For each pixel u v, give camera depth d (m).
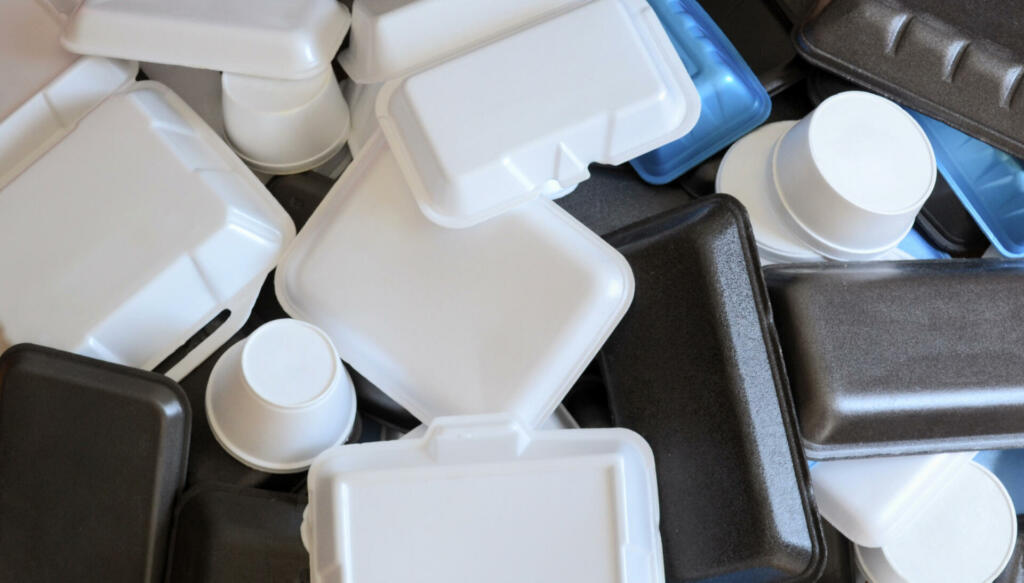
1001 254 1.51
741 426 1.20
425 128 1.22
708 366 1.23
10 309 1.21
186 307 1.26
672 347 1.26
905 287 1.30
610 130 1.25
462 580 1.09
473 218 1.23
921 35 1.44
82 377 1.16
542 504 1.12
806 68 1.57
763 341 1.24
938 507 1.36
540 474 1.12
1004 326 1.31
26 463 1.15
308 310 1.31
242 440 1.21
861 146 1.36
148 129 1.27
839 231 1.37
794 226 1.40
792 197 1.39
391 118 1.28
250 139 1.37
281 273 1.32
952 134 1.53
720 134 1.49
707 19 1.53
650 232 1.32
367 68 1.36
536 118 1.23
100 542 1.14
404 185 1.29
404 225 1.28
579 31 1.27
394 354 1.26
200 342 1.34
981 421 1.28
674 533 1.23
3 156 1.32
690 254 1.27
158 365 1.32
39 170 1.26
